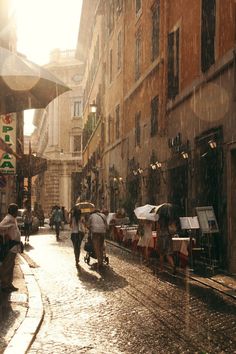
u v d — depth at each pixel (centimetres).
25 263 1420
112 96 3256
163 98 1953
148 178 2205
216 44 1380
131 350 577
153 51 2167
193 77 1599
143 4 2366
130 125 2659
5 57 783
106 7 3538
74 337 636
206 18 1473
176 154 1758
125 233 1919
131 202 2395
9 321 695
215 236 1366
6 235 940
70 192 7031
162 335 645
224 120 1318
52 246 2164
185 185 1716
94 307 829
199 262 1422
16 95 911
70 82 7194
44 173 7256
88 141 4691
